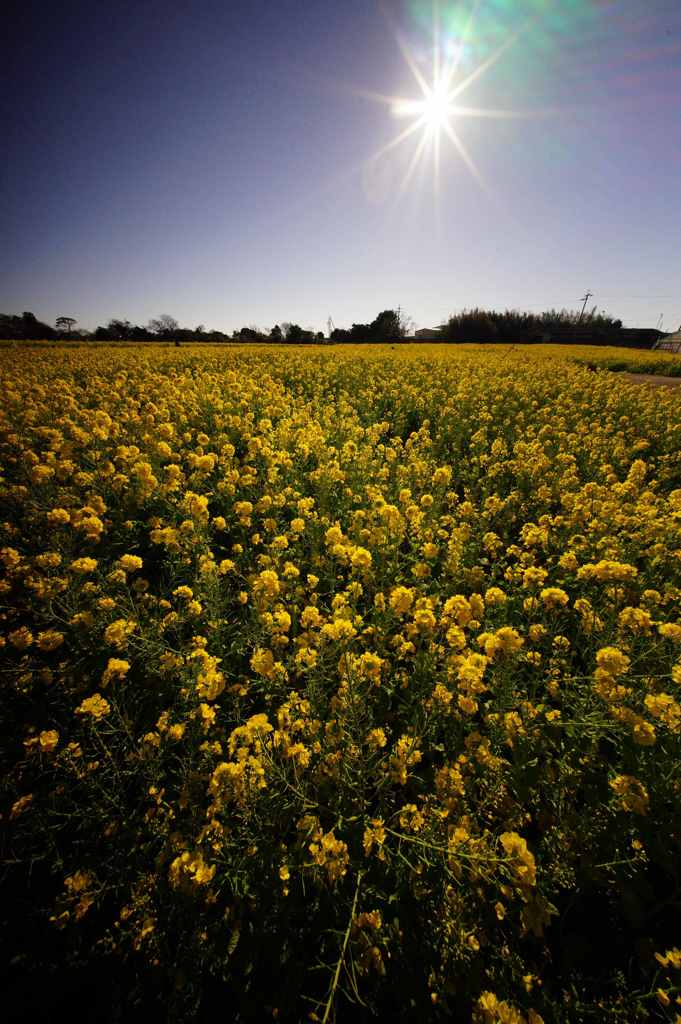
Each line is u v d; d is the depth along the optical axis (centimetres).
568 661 299
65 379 1322
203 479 559
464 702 223
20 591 357
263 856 189
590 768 224
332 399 1234
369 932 165
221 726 260
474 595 279
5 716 254
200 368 1623
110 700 256
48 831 195
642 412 1058
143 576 417
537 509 564
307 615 275
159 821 202
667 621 352
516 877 166
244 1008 165
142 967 173
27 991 171
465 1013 159
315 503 545
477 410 1044
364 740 216
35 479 452
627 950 182
